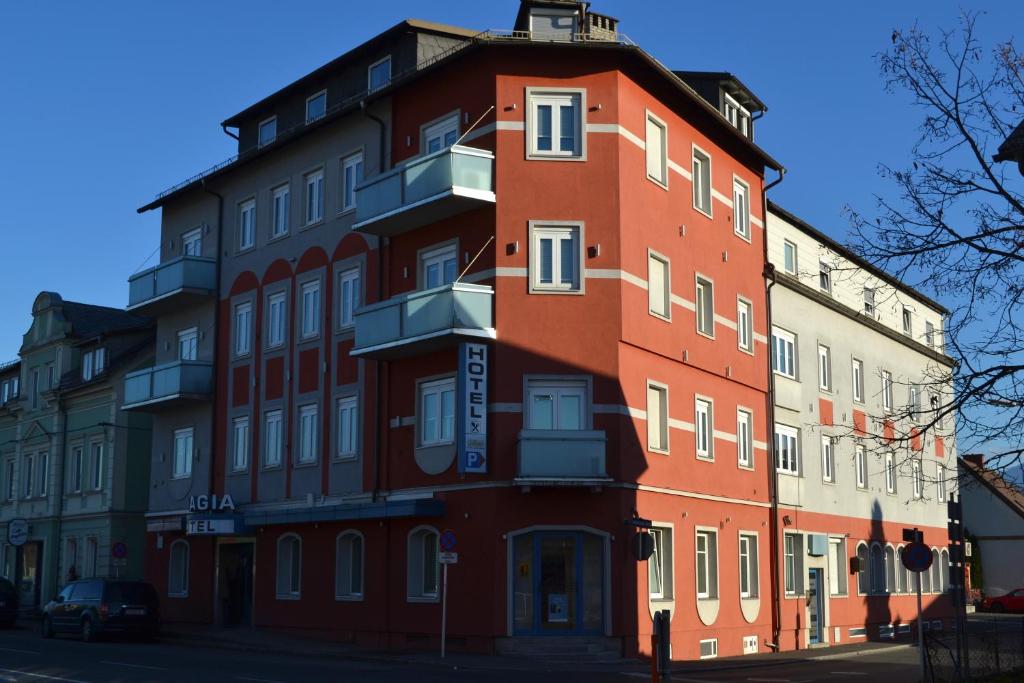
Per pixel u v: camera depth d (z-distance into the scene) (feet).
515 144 86.89
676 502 91.35
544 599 81.76
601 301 85.61
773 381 110.63
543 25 93.97
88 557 139.44
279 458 103.81
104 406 139.85
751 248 109.70
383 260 95.25
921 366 153.58
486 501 82.69
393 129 96.22
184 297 115.14
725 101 111.34
